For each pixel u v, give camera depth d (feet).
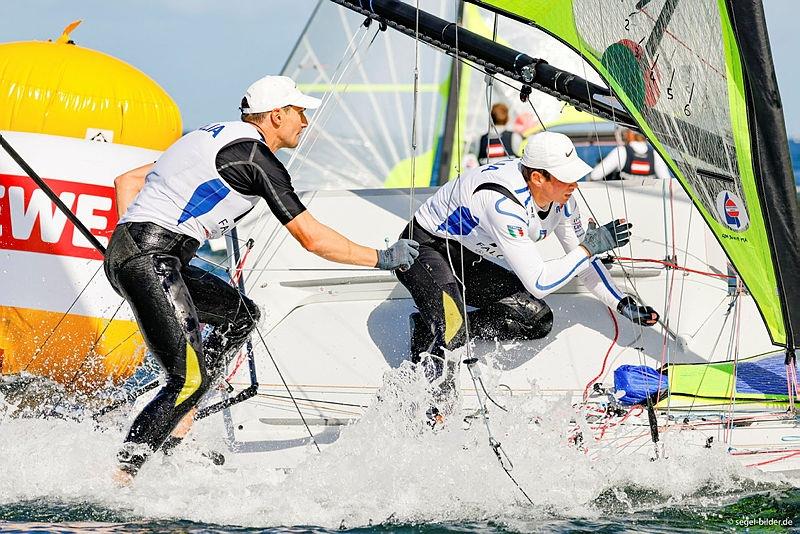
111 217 61.36
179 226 46.42
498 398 50.90
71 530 39.22
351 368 56.29
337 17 89.97
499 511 42.60
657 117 50.37
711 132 49.16
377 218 63.87
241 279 58.13
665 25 49.42
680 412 50.19
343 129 89.35
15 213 60.54
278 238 63.36
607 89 53.36
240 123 47.09
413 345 54.75
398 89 90.27
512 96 93.35
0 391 57.88
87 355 60.70
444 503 43.11
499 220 50.37
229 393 53.47
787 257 48.47
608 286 55.47
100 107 66.23
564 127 94.17
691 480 45.52
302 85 89.61
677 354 56.75
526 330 55.88
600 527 40.55
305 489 43.73
